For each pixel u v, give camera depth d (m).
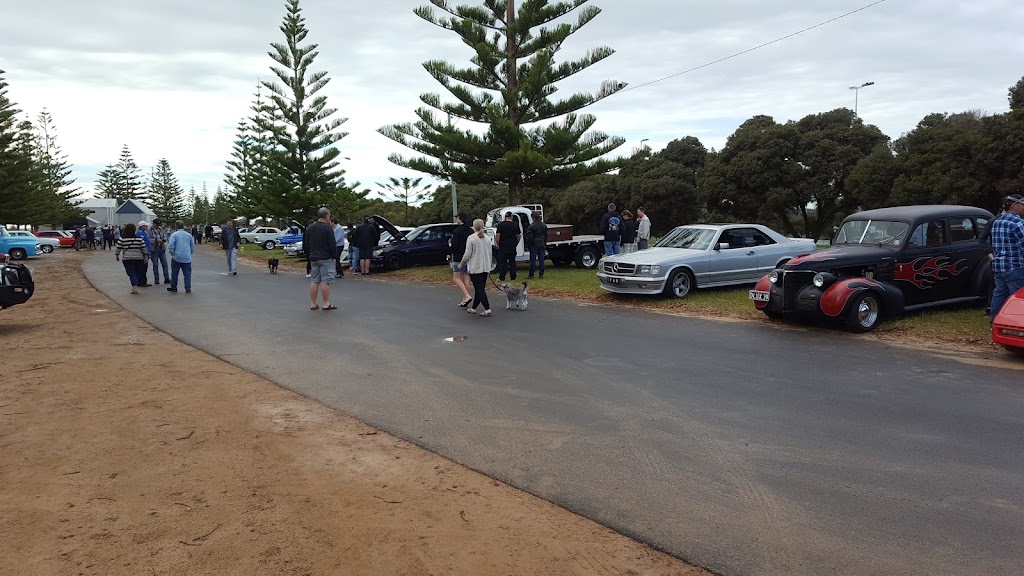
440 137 20.80
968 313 9.59
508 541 3.23
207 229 61.69
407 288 15.55
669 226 45.81
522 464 4.26
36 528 3.33
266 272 21.59
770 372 6.64
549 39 21.03
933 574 2.90
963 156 29.23
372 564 2.99
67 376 6.59
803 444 4.55
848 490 3.79
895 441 4.57
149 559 3.02
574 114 21.25
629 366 6.98
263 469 4.14
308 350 7.95
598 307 11.77
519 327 9.57
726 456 4.35
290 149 37.78
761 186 38.16
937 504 3.59
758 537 3.26
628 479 4.00
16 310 11.81
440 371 6.80
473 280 10.70
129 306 12.38
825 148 36.94
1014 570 2.92
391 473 4.11
